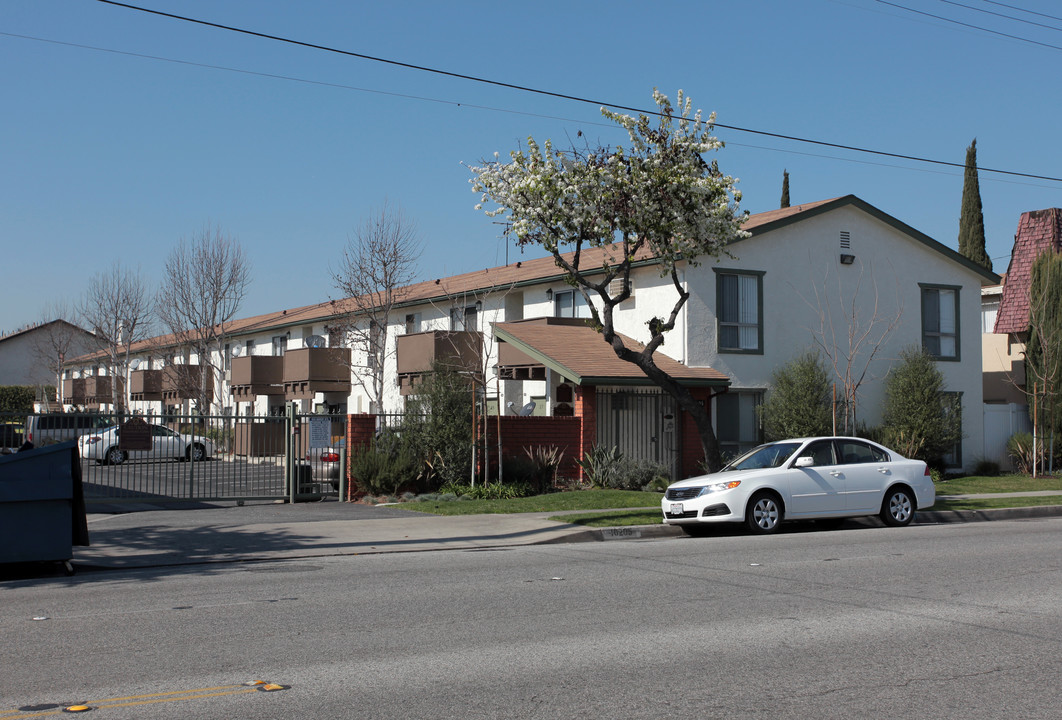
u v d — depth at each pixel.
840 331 26.98
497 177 18.73
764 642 7.57
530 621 8.39
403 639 7.68
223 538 15.09
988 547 13.52
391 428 21.53
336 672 6.63
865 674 6.61
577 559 12.70
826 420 24.20
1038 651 7.29
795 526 17.05
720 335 24.92
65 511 12.05
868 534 15.50
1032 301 29.06
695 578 10.80
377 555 13.65
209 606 9.21
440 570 11.73
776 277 25.94
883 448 17.23
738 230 19.02
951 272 29.12
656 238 18.78
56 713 5.68
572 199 18.38
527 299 29.95
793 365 24.98
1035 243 33.25
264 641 7.61
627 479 22.11
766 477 15.79
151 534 15.52
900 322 28.03
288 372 36.78
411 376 29.30
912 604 9.15
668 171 18.02
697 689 6.23
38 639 7.73
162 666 6.81
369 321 34.91
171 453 28.48
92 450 24.16
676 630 8.01
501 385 28.45
